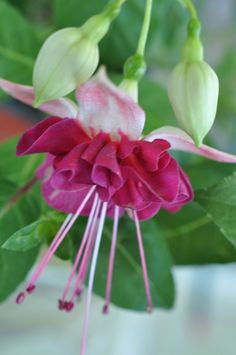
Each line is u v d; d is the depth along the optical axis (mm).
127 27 371
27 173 370
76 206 311
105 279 344
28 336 480
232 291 655
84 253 318
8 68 375
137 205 293
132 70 307
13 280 336
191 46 300
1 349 466
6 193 342
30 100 308
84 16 370
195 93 294
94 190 303
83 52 291
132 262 345
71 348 485
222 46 595
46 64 291
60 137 297
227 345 602
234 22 606
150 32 374
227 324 624
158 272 347
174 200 293
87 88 288
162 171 294
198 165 367
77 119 299
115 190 292
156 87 374
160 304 350
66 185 296
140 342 572
